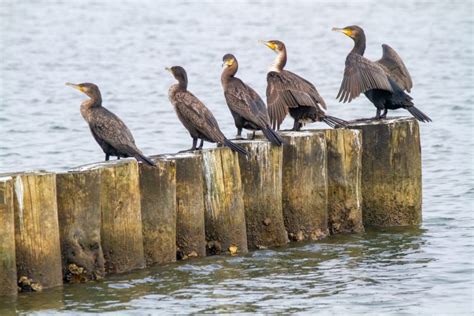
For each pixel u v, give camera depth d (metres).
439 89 37.25
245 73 42.41
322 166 17.34
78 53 48.53
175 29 59.69
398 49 50.44
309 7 72.62
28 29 58.28
